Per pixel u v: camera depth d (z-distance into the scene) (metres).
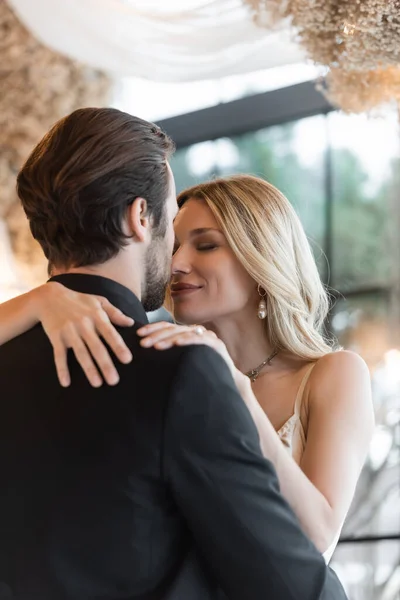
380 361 5.36
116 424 1.50
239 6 4.42
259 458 1.54
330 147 5.52
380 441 5.06
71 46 4.69
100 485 1.49
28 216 1.74
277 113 5.56
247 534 1.50
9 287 5.55
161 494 1.51
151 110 5.87
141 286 1.74
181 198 2.63
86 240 1.66
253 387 2.54
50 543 1.49
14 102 5.66
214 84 5.73
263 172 5.68
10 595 1.51
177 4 4.59
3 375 1.63
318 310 2.69
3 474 1.56
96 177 1.65
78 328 1.59
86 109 1.73
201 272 2.52
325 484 2.21
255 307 2.56
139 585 1.49
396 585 4.90
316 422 2.35
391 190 5.38
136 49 4.66
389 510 4.96
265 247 2.50
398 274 5.37
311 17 2.85
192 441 1.49
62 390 1.57
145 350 1.55
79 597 1.47
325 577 1.54
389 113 3.27
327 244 5.55
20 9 4.61
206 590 1.57
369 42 2.78
